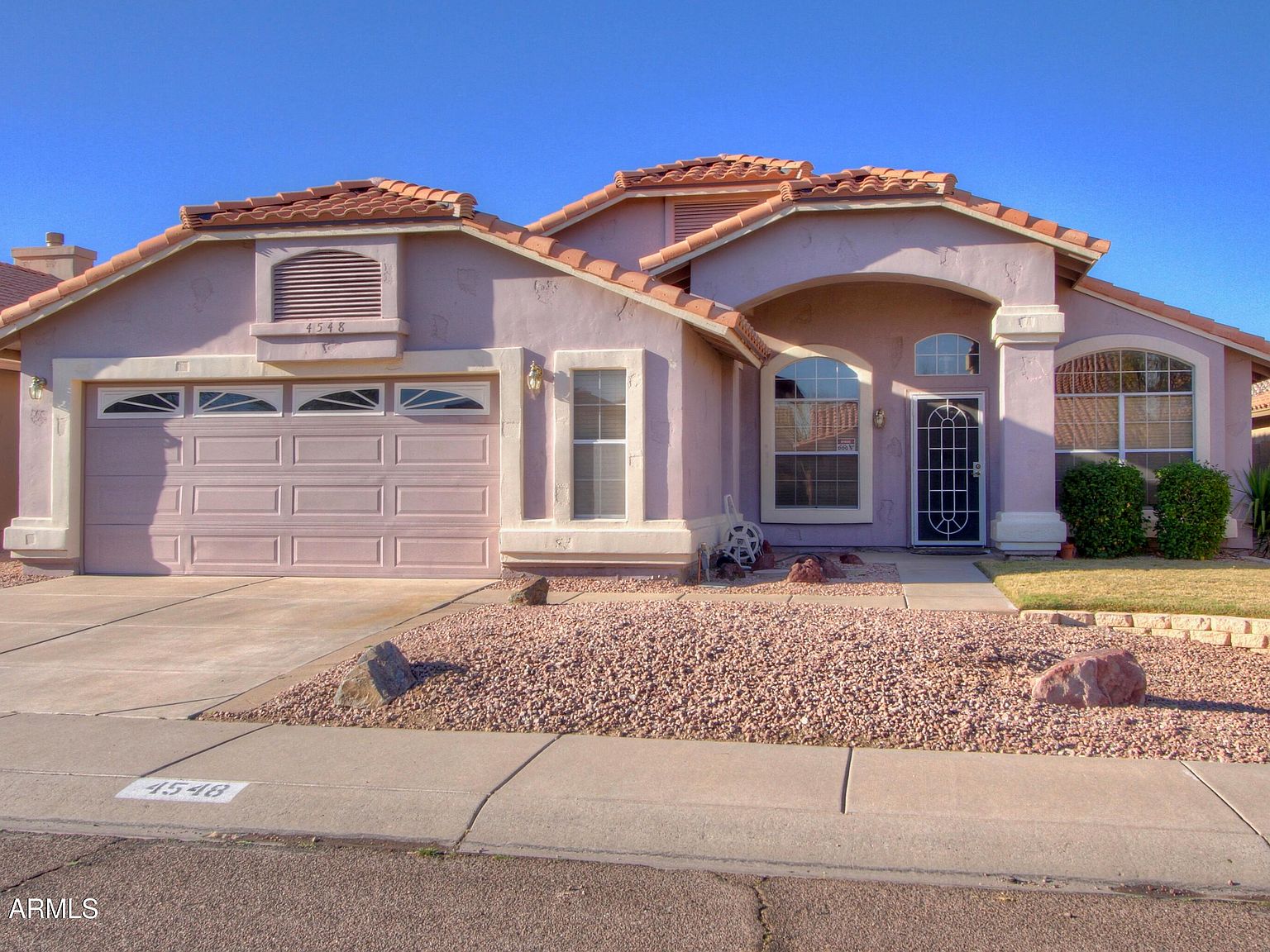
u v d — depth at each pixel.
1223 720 6.67
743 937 4.10
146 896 4.52
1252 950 3.94
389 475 12.82
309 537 12.97
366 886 4.61
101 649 9.27
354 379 12.89
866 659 7.43
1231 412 15.33
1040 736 6.34
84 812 5.52
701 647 7.70
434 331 12.54
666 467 12.05
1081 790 5.48
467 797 5.55
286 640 9.47
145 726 6.97
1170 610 9.58
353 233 12.36
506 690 7.27
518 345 12.37
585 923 4.23
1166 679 7.82
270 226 12.51
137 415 13.37
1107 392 15.25
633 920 4.25
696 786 5.64
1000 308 13.70
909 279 13.91
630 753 6.23
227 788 5.75
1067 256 13.72
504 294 12.41
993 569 12.58
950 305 15.87
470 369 12.40
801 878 4.66
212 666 8.61
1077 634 8.80
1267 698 7.35
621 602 10.05
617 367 12.10
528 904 4.41
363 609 10.84
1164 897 4.42
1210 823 5.03
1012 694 7.02
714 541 13.45
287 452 13.04
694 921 4.24
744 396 16.34
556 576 12.36
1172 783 5.58
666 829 5.15
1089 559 13.89
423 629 9.37
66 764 6.19
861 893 4.49
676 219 16.92
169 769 6.05
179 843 5.15
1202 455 14.97
